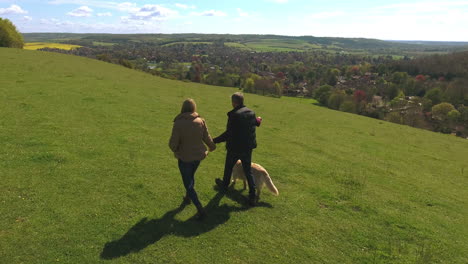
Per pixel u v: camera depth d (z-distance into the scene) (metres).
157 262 4.88
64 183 7.00
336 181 9.66
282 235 6.07
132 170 8.20
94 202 6.38
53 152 8.57
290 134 16.09
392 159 14.02
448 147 19.39
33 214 5.68
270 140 14.16
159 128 12.88
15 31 58.84
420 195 9.60
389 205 8.31
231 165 7.27
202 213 6.15
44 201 6.16
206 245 5.45
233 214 6.64
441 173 12.97
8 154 8.10
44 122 11.39
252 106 24.58
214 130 14.45
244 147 6.80
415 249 6.18
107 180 7.44
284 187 8.61
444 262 5.89
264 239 5.86
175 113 16.20
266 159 11.08
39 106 13.47
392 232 6.78
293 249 5.66
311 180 9.45
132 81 26.91
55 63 29.11
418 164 13.90
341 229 6.61
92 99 16.36
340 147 14.80
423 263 5.68
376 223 7.11
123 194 6.86
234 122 6.67
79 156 8.65
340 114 27.14
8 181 6.73
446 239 6.80
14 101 13.74
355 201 8.17
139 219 5.98
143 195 6.93
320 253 5.64
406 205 8.52
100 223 5.69
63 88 18.06
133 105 16.56
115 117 13.62
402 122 62.22
